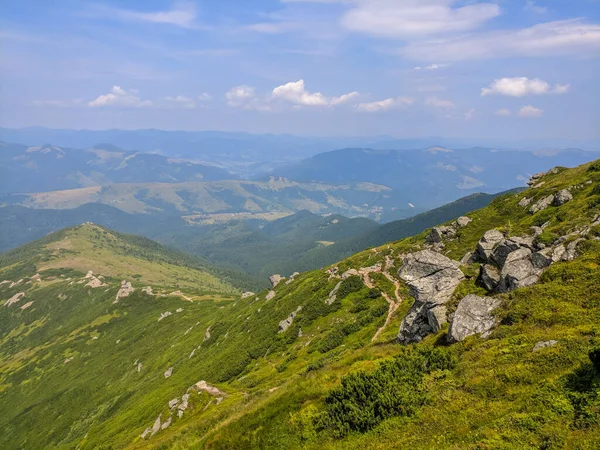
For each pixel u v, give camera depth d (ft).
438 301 118.52
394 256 296.30
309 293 318.65
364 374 81.61
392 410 70.33
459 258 238.07
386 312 205.05
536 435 50.29
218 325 437.17
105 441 273.33
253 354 269.03
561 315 80.69
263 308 382.83
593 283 87.45
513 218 258.37
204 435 101.96
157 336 620.90
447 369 79.66
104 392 494.59
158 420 199.11
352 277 278.05
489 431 54.19
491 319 93.45
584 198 188.14
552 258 108.37
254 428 85.61
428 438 60.03
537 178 316.19
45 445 424.87
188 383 295.69
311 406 83.92
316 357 191.52
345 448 66.85
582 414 51.11
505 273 112.57
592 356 58.39
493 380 67.67
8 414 590.14
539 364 66.13
